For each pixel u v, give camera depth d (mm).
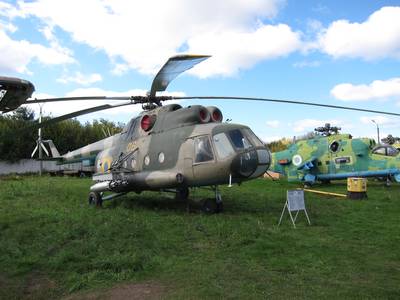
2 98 3762
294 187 18219
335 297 4395
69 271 5496
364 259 5902
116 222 8484
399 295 4449
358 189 13070
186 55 7691
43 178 28109
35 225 8398
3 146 35031
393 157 17281
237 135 9484
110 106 10664
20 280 5246
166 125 10875
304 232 7781
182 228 8086
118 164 12023
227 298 4398
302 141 19641
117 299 4512
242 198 13289
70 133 39906
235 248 6562
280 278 5051
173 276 5199
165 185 10250
